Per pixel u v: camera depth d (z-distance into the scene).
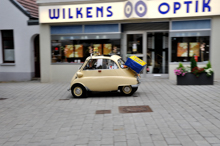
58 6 12.27
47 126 5.66
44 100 8.60
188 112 6.23
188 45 11.41
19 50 13.98
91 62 8.59
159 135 4.75
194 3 10.80
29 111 7.13
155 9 11.18
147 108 6.80
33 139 4.88
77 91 8.64
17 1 14.16
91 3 11.91
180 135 4.68
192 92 8.70
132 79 8.35
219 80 11.06
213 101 7.23
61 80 12.92
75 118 6.19
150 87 10.14
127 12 11.40
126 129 5.18
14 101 8.58
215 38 11.00
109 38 12.29
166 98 7.98
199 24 11.19
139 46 12.53
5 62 14.57
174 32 11.48
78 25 12.57
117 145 4.37
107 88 8.47
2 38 14.44
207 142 4.29
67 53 12.84
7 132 5.38
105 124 5.58
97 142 4.55
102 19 11.88
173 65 11.67
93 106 7.36
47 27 12.85
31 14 14.25
